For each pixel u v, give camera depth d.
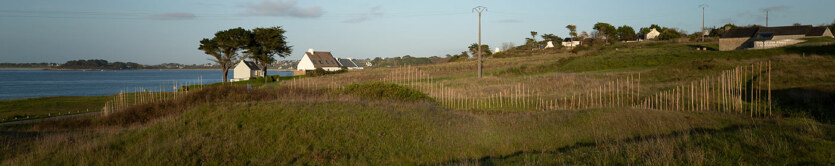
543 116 14.53
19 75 155.88
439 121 13.04
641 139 10.54
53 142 9.92
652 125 11.98
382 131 11.42
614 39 108.31
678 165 7.36
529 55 88.62
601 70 41.75
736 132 9.46
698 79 26.66
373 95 19.70
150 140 10.02
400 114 13.11
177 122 11.38
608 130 11.82
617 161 8.02
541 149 10.55
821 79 21.55
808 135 8.55
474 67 57.38
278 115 11.94
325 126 11.29
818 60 27.77
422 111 14.00
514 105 21.59
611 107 15.25
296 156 9.57
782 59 30.42
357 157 9.84
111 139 10.15
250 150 9.75
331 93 20.73
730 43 62.34
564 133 11.97
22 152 9.30
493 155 10.16
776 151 7.72
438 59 171.62
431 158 9.93
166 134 10.56
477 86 31.66
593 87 26.58
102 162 8.78
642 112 13.46
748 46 60.53
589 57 52.47
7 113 25.03
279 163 9.12
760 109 15.80
